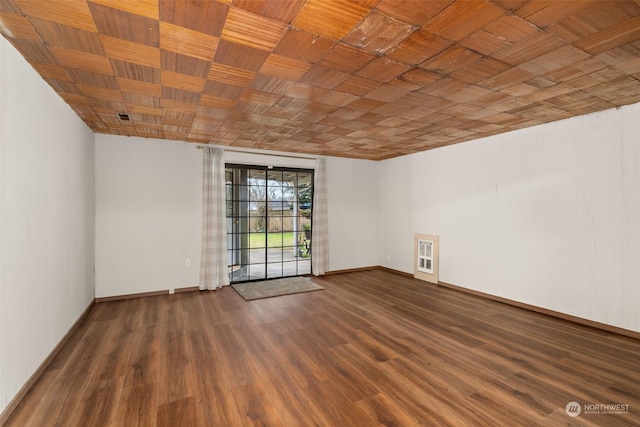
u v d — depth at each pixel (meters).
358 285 5.30
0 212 1.84
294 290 4.94
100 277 4.29
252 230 5.59
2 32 1.79
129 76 2.40
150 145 4.60
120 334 3.21
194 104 3.03
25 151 2.15
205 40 1.88
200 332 3.28
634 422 1.90
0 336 1.83
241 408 2.03
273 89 2.64
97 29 1.76
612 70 2.28
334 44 1.92
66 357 2.70
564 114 3.41
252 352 2.83
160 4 1.53
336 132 4.17
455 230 5.01
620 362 2.63
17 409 1.99
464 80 2.46
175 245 4.77
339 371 2.50
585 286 3.46
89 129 3.96
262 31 1.78
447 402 2.10
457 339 3.12
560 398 2.14
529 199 3.98
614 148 3.21
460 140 4.69
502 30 1.76
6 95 1.90
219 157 5.00
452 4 1.53
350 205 6.46
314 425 1.87
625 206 3.15
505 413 1.99
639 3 1.50
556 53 2.03
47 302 2.53
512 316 3.78
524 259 4.05
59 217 2.81
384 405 2.07
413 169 5.86
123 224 4.43
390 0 1.50
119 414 1.96
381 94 2.75
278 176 5.82
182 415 1.96
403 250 6.12
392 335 3.22
